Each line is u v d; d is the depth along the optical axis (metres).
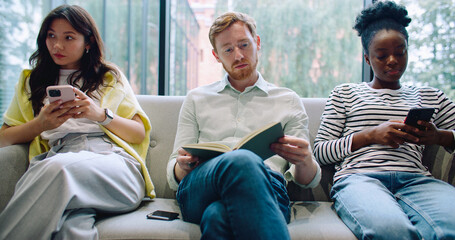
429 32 1.85
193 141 1.22
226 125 1.19
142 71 2.49
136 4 2.55
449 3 1.84
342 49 2.22
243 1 2.28
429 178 1.05
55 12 1.20
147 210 1.05
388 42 1.17
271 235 0.65
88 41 1.28
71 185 0.85
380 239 0.81
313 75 2.28
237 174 0.71
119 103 1.24
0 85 1.77
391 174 1.08
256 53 1.21
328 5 2.23
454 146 1.11
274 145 0.90
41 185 0.84
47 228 0.80
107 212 0.96
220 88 1.28
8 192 1.01
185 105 1.29
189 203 0.88
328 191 1.27
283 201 0.92
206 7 2.26
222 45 1.16
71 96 1.02
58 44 1.19
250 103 1.22
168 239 0.82
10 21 1.81
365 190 0.98
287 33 2.29
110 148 1.15
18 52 1.87
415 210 0.94
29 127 1.07
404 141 1.07
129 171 1.06
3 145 1.15
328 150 1.18
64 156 0.91
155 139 1.41
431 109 1.01
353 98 1.27
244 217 0.66
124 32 2.61
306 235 0.85
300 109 1.21
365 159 1.14
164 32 1.98
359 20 1.31
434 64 1.86
